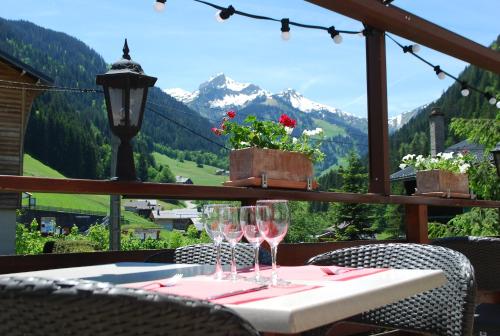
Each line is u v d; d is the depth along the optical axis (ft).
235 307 3.59
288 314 3.40
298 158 10.12
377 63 11.88
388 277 5.00
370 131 11.90
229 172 9.87
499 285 8.64
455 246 8.77
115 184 7.54
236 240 5.16
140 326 2.77
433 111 62.49
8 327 2.80
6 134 59.41
